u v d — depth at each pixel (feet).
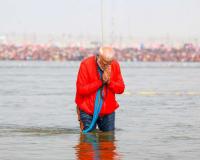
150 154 34.63
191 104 64.28
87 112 43.19
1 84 100.58
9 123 47.96
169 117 52.13
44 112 56.18
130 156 34.04
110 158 33.50
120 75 43.96
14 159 33.17
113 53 43.11
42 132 43.06
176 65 257.96
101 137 40.81
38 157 33.71
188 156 34.09
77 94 43.60
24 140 39.34
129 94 78.33
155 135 41.65
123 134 42.16
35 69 184.96
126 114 54.39
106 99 43.39
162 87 93.61
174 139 39.83
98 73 43.24
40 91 83.76
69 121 49.32
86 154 34.55
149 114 54.44
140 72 162.71
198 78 126.52
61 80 114.83
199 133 42.55
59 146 37.11
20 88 90.27
